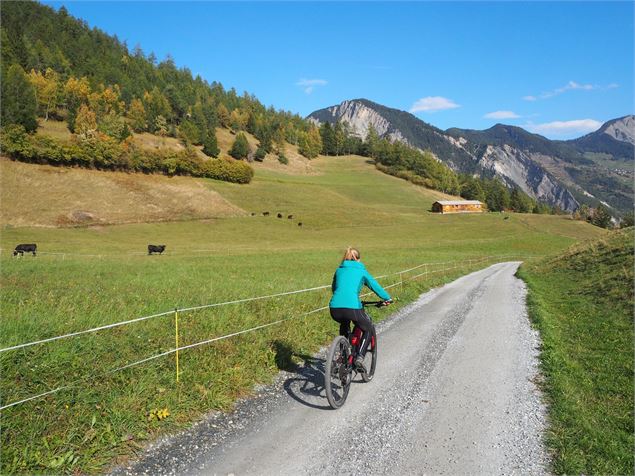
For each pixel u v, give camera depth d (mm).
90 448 4750
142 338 7828
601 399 6938
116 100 177000
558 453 5113
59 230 72375
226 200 108750
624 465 4871
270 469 4656
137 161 110438
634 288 15609
